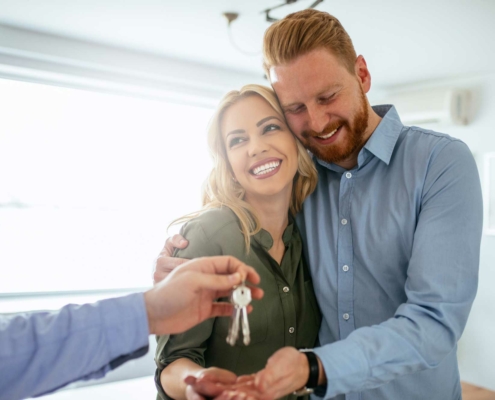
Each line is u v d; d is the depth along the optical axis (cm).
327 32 104
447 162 104
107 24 300
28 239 352
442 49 331
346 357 79
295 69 104
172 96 405
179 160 418
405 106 430
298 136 116
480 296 396
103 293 376
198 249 113
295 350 77
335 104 107
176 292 77
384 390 112
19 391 70
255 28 304
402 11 268
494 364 384
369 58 353
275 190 115
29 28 309
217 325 111
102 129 381
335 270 118
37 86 353
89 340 73
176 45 339
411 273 100
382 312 113
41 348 71
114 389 330
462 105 405
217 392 76
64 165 365
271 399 73
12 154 345
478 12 268
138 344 76
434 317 91
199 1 263
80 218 373
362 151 115
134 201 396
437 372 113
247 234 116
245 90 118
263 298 112
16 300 337
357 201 116
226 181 124
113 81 363
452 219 99
